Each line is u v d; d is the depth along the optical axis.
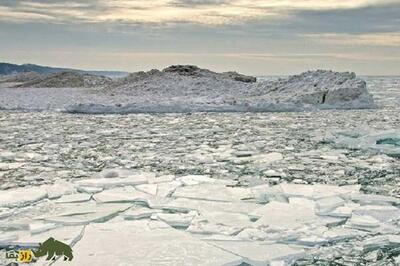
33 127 16.03
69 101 25.39
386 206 7.00
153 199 7.22
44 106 23.25
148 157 10.84
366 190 8.10
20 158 10.62
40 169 9.48
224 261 4.88
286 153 11.56
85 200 7.18
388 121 18.41
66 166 9.80
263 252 5.18
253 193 7.67
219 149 11.97
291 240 5.62
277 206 6.92
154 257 4.94
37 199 7.17
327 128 16.17
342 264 5.04
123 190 7.76
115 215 6.53
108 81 47.97
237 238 5.61
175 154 11.24
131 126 16.64
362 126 16.61
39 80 47.22
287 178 8.95
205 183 8.34
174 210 6.84
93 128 15.98
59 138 13.63
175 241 5.40
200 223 6.14
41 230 5.77
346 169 9.75
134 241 5.39
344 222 6.35
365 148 12.30
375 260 5.13
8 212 6.45
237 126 16.78
